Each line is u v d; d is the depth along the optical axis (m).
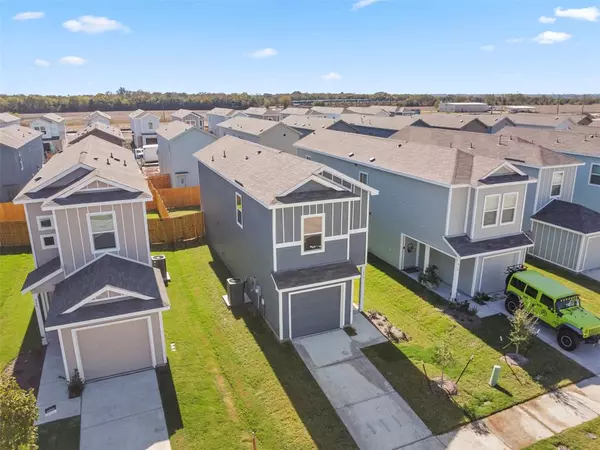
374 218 21.95
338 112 80.06
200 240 24.67
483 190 16.97
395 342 14.61
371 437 10.65
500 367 12.69
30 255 22.16
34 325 15.62
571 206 21.16
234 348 14.23
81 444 10.31
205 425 10.98
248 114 72.75
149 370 13.09
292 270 14.65
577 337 13.80
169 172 36.62
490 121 47.72
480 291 17.77
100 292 12.18
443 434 10.75
